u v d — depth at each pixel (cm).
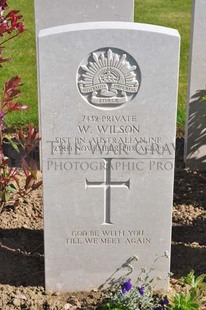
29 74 448
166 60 214
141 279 238
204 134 319
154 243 234
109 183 227
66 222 230
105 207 230
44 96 216
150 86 217
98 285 239
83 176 225
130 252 235
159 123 221
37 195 301
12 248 262
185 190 307
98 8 294
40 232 273
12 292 236
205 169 326
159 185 228
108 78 216
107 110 219
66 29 212
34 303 231
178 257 258
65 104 218
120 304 226
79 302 232
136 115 220
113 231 233
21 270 249
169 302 223
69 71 214
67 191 227
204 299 227
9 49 502
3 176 269
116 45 213
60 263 235
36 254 258
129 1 295
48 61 213
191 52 306
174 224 281
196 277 246
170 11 624
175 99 218
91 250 235
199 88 311
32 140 266
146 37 212
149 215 231
